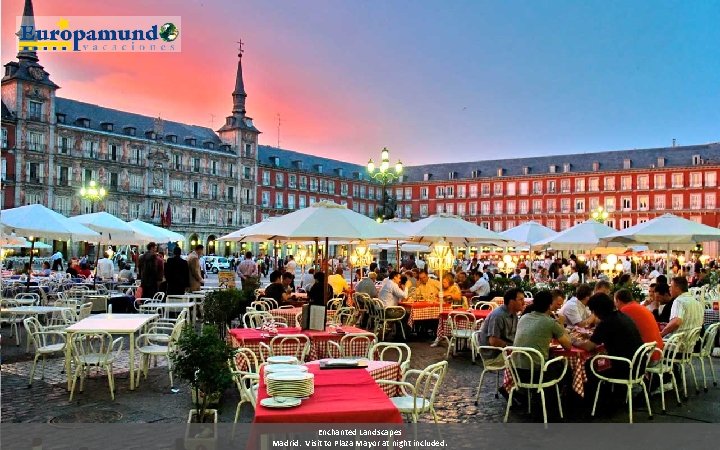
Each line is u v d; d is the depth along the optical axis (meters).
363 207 93.88
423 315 14.30
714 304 14.64
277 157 83.69
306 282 18.19
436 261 13.95
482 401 8.55
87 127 62.06
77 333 8.88
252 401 6.04
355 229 11.78
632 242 18.16
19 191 55.81
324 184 88.56
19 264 38.66
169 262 16.38
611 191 79.25
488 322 8.81
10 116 55.31
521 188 85.44
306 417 4.57
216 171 74.81
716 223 72.81
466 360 11.71
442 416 7.74
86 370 9.80
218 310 12.32
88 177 61.84
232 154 76.69
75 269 25.47
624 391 8.60
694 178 74.38
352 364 6.36
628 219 78.06
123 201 64.88
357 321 15.02
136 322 9.68
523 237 20.27
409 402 6.57
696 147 76.56
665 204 75.94
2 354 11.92
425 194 92.81
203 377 5.99
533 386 7.41
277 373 5.46
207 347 6.09
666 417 7.84
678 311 9.42
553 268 23.19
